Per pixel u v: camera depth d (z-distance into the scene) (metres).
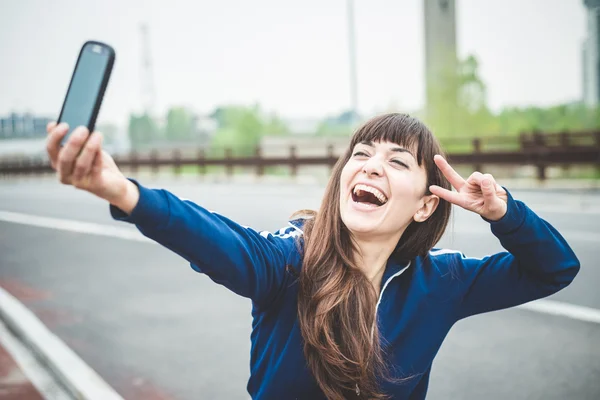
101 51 1.13
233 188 17.00
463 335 4.34
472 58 25.77
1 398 3.37
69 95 1.14
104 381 3.56
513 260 1.60
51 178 32.75
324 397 1.49
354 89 25.45
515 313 4.76
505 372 3.67
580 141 16.23
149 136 55.00
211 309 5.15
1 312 5.15
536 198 11.45
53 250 8.13
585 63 29.44
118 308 5.18
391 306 1.53
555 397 3.31
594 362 3.76
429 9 26.02
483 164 15.00
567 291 5.24
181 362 3.92
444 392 3.41
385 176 1.49
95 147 1.03
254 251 1.37
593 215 9.29
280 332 1.47
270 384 1.48
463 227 8.50
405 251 1.59
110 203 1.13
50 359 3.91
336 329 1.46
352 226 1.47
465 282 1.60
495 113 26.33
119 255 7.62
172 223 1.18
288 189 15.73
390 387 1.52
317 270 1.46
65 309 5.18
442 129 25.80
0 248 8.42
